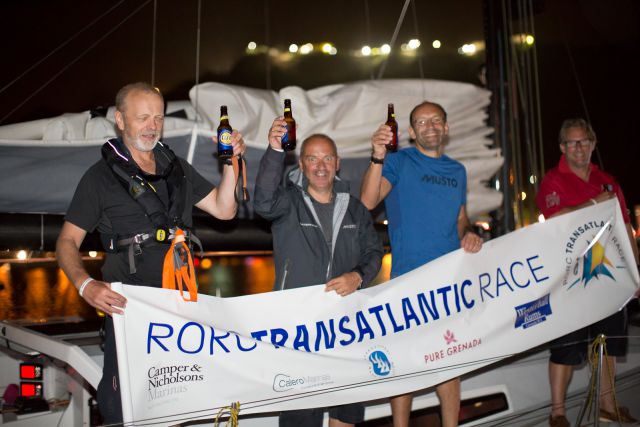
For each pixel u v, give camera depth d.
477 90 4.84
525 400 4.14
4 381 3.90
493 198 4.91
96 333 4.15
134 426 2.67
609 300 4.01
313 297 3.22
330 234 3.37
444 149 4.77
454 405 3.60
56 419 3.49
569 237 3.92
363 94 4.41
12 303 9.64
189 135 3.91
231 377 2.95
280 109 4.23
